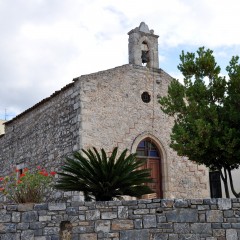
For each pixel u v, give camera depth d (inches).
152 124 717.9
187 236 382.6
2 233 382.0
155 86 743.1
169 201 389.4
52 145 708.0
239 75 492.4
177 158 725.9
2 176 879.7
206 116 500.7
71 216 386.6
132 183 443.5
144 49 762.8
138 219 385.4
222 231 385.4
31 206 389.1
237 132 490.9
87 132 647.8
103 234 382.6
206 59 518.6
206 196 735.7
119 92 698.8
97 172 435.8
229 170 514.3
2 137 915.4
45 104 754.8
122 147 676.7
